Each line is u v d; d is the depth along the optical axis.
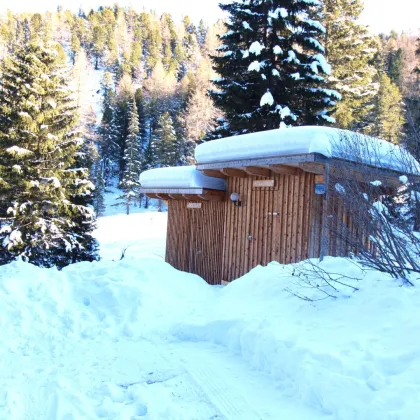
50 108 15.80
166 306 6.04
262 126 15.63
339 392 3.17
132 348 4.76
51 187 15.20
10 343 4.66
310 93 15.23
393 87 31.22
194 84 62.78
